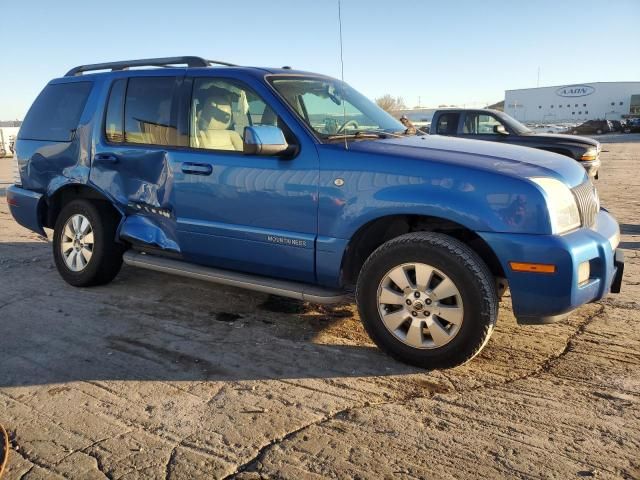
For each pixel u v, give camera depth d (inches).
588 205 145.1
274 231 159.5
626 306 186.1
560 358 148.4
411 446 110.5
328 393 132.0
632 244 276.8
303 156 153.7
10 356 153.1
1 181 656.4
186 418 121.6
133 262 193.2
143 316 182.9
